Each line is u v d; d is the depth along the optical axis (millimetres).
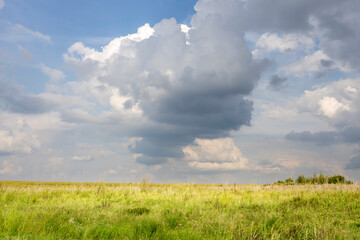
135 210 11930
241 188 24109
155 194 18922
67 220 8867
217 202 13836
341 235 7730
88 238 7133
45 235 6898
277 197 16484
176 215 10156
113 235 7617
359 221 9719
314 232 7883
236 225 8750
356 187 17594
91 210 11258
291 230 8422
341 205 12492
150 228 8133
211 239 7465
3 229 7141
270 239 7648
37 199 16031
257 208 12484
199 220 9438
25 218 7883
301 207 12406
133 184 25531
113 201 16141
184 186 23203
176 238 7426
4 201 13695
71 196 17969
